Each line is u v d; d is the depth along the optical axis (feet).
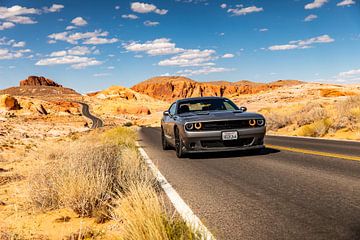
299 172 21.85
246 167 24.75
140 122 453.58
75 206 15.61
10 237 12.71
